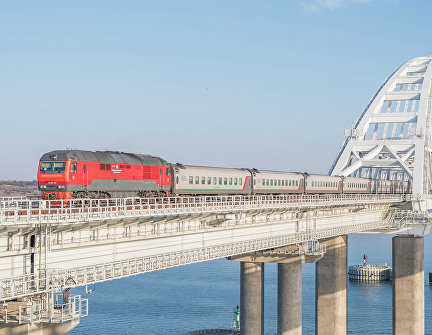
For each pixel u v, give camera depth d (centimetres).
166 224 5488
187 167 7175
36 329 3866
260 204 6706
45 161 5188
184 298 13950
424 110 12244
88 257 4562
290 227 8094
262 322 8350
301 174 9756
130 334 10925
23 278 3769
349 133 12600
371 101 13112
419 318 10262
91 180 5434
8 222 3609
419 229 10600
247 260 8156
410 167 13450
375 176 14938
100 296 14100
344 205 9425
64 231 4325
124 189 5947
